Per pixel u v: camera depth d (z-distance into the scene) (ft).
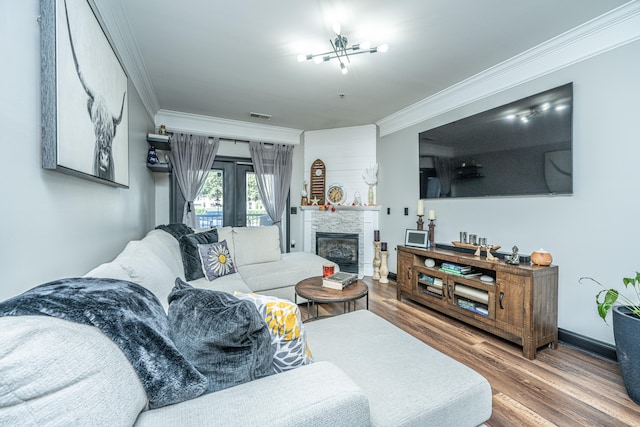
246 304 2.69
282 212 15.79
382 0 5.90
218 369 2.62
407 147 12.94
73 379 1.71
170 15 6.29
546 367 6.23
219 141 14.49
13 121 2.76
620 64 6.41
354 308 9.91
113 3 5.61
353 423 2.41
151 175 11.96
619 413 4.78
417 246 10.64
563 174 7.34
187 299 2.93
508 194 8.66
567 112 7.25
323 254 15.87
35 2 3.11
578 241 7.15
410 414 3.08
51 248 3.51
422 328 8.29
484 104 9.50
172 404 2.27
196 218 14.16
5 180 2.66
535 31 7.02
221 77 9.40
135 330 2.19
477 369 6.16
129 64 7.57
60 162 3.38
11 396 1.53
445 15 6.40
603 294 6.70
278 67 8.75
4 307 1.82
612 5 6.09
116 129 5.85
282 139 15.67
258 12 6.24
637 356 4.91
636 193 6.21
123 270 3.93
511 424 4.56
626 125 6.34
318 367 2.90
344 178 15.49
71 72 3.68
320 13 6.29
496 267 7.43
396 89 10.46
